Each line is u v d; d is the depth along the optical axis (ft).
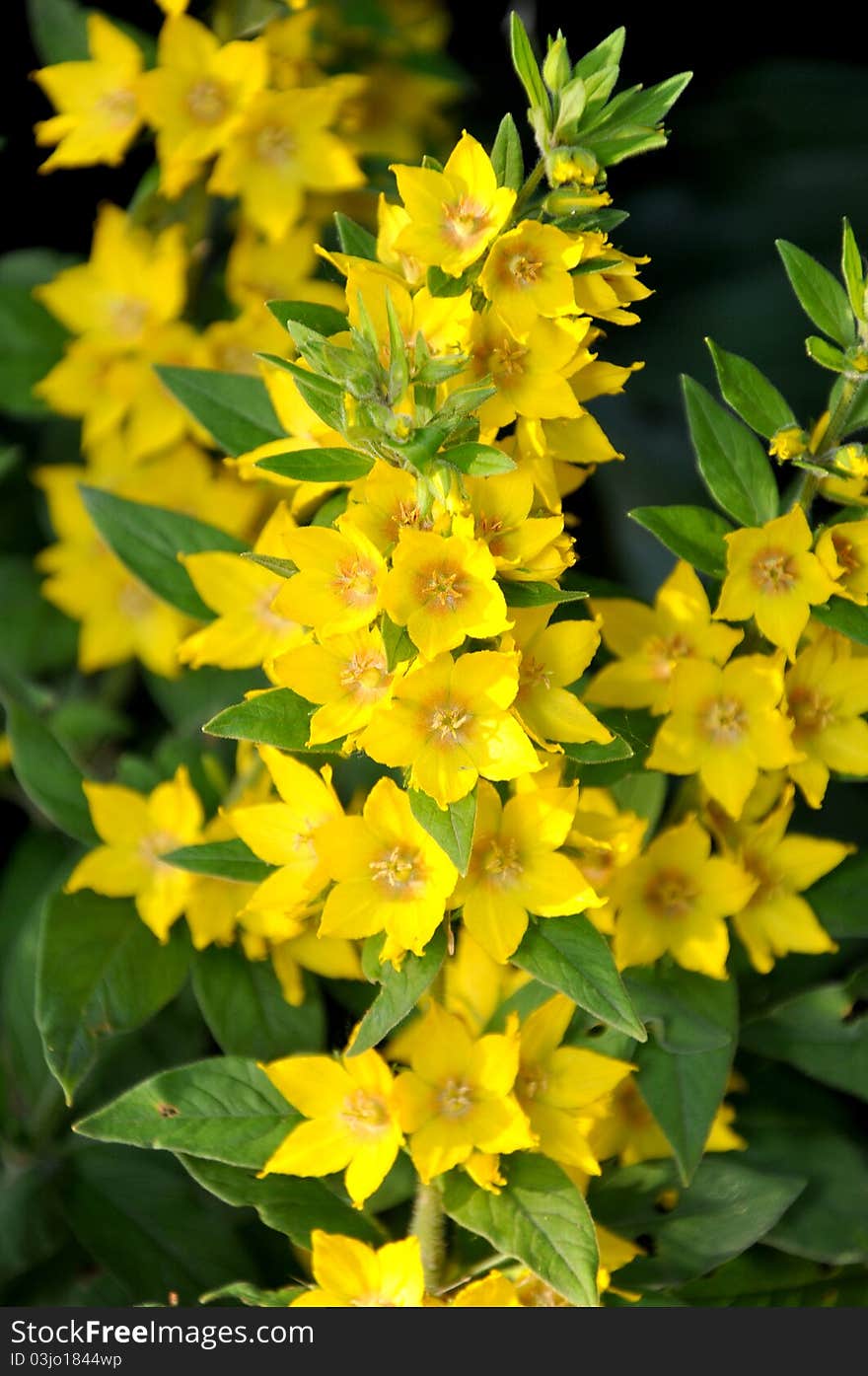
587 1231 1.71
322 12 2.13
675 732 1.79
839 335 1.75
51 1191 2.04
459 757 1.63
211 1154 1.76
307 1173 1.74
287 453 1.66
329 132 2.10
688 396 1.80
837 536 1.76
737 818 1.81
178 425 2.13
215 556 1.84
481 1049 1.73
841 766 1.82
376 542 1.63
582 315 1.72
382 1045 1.93
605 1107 1.80
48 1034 1.85
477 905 1.68
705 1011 1.82
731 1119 1.94
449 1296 1.79
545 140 1.70
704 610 1.82
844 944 1.96
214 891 1.88
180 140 2.00
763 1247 1.93
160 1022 2.09
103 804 1.90
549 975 1.68
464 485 1.64
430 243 1.66
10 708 1.94
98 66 2.04
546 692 1.69
